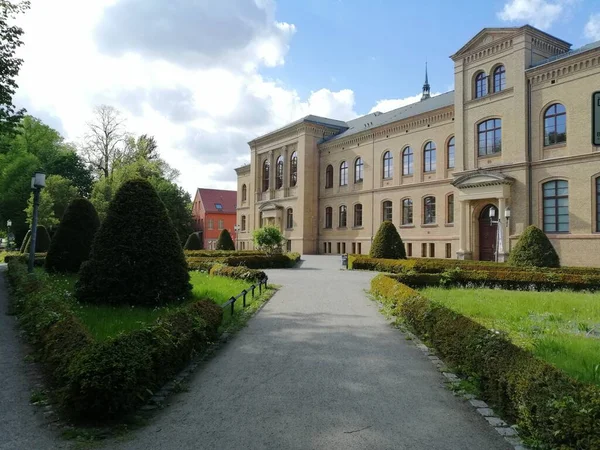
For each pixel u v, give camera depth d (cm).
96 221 1977
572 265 2592
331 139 4853
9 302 1308
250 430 473
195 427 480
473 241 3167
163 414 517
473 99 3181
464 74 3253
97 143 5303
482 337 626
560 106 2695
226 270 1938
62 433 461
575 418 386
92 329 820
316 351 809
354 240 4509
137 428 478
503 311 1138
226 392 592
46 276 1533
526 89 2845
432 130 3738
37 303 934
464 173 3192
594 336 875
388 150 4172
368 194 4369
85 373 484
